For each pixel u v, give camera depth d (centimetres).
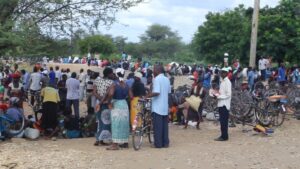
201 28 5031
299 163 1034
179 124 1681
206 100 1814
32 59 1586
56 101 1425
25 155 1097
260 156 1106
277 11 3048
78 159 1057
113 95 1188
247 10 4100
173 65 4950
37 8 1492
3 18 1448
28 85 1956
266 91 1806
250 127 1619
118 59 6475
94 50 6538
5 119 1329
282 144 1277
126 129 1200
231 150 1181
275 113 1627
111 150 1171
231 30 4791
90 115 1447
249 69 2270
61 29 1560
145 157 1085
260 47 2959
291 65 2866
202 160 1057
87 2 1551
